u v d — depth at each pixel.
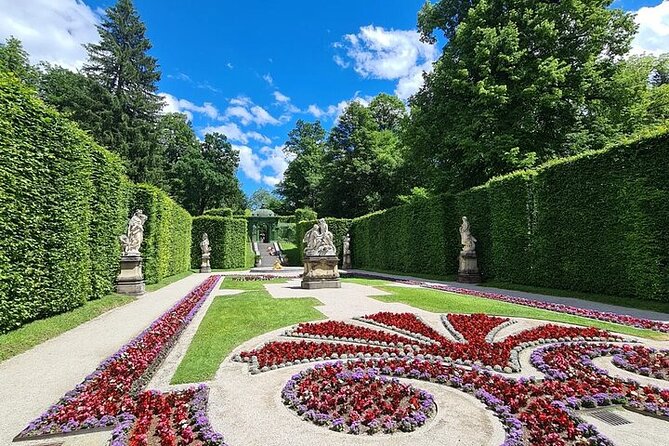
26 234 9.03
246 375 5.89
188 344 7.78
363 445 3.68
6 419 4.41
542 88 21.89
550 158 24.08
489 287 18.56
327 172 52.72
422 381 5.62
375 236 36.31
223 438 3.82
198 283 22.77
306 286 17.97
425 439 3.79
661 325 9.02
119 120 41.75
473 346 7.26
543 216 16.48
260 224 66.00
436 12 28.00
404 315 10.27
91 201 13.14
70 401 4.75
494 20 23.86
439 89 26.17
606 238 13.76
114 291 15.64
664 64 32.81
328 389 5.14
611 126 24.48
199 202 63.97
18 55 36.47
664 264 11.73
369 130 51.59
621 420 4.27
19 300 8.62
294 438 3.84
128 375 5.72
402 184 47.81
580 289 14.73
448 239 24.23
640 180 12.44
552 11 21.81
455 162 27.94
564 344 7.48
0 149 8.35
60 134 10.66
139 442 3.63
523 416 4.18
